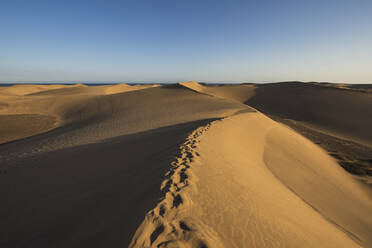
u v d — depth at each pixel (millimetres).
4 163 9305
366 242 5539
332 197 8305
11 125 24953
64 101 38906
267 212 4574
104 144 11508
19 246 3326
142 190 4566
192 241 2949
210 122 14219
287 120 33812
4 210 4613
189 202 3988
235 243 3197
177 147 7891
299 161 11570
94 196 4840
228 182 5539
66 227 3684
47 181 6309
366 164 15141
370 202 9445
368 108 37344
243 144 11344
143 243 2787
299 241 3852
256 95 57531
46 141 16062
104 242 2990
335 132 30109
